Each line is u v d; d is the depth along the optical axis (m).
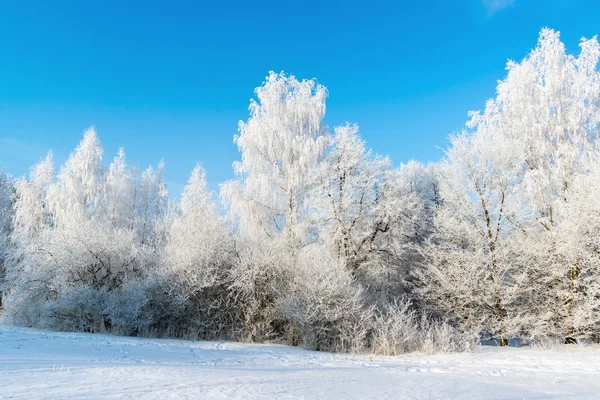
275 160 21.05
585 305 14.33
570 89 16.52
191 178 29.50
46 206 26.75
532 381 7.68
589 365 10.39
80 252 16.23
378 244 19.91
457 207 17.34
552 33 17.08
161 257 17.53
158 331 15.47
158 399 4.57
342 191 19.67
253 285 15.59
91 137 26.97
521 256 16.14
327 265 15.00
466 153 16.92
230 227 19.44
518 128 17.16
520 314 15.91
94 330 15.23
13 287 18.64
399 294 19.56
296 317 13.76
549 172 16.14
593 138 16.78
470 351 13.30
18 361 7.18
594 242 14.61
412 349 13.66
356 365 9.97
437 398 5.50
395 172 20.55
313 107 21.66
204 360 9.42
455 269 16.48
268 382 6.12
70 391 4.78
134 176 32.19
